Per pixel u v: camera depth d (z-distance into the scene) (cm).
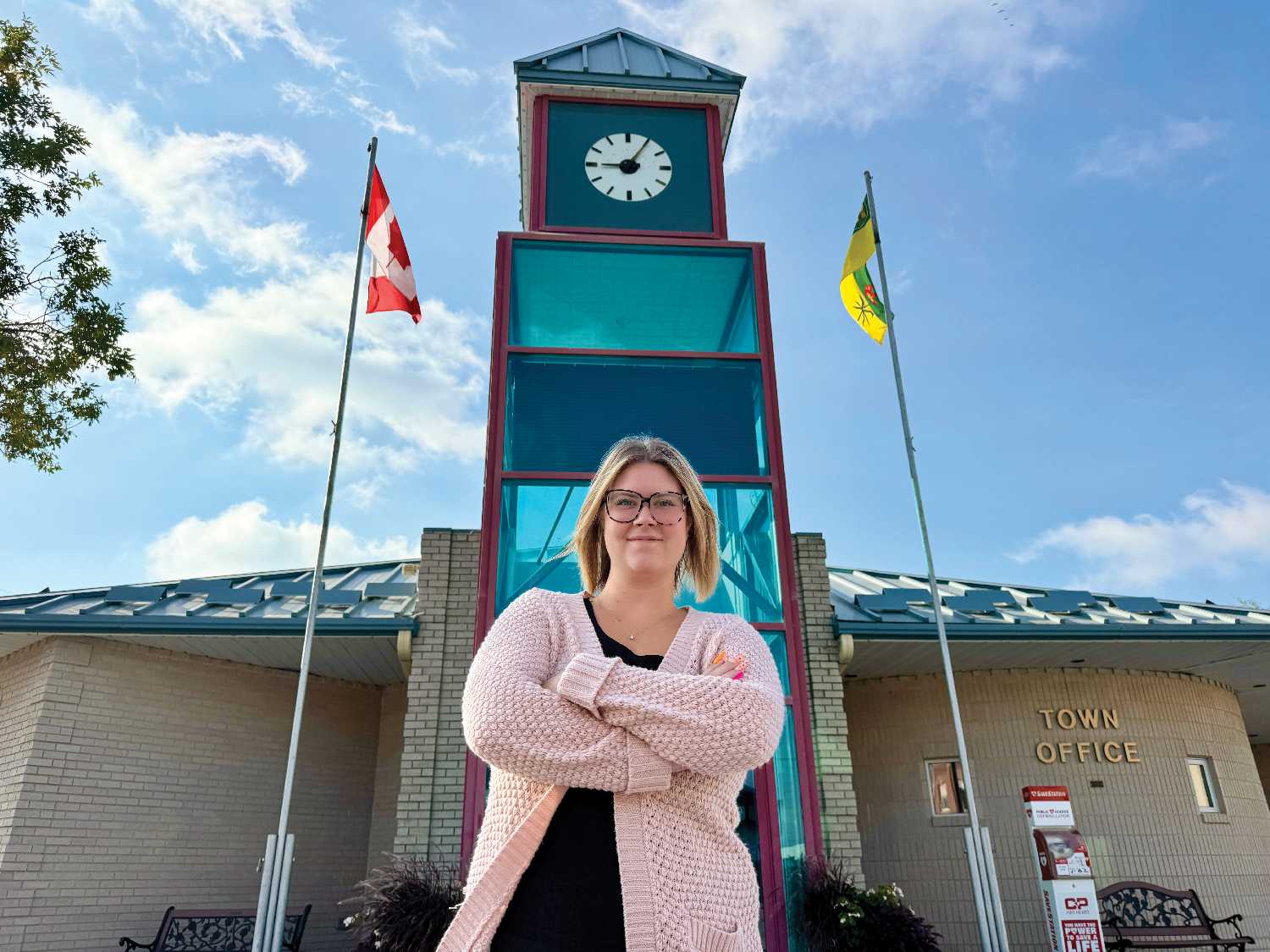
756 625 870
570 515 897
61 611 948
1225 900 1067
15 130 1087
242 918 944
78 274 1131
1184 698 1177
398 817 859
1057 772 1098
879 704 1165
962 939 1026
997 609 1056
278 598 1024
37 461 1145
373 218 973
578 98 1167
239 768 1045
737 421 965
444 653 934
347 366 881
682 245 1056
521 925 139
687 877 140
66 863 893
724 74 1184
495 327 972
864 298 1044
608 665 151
